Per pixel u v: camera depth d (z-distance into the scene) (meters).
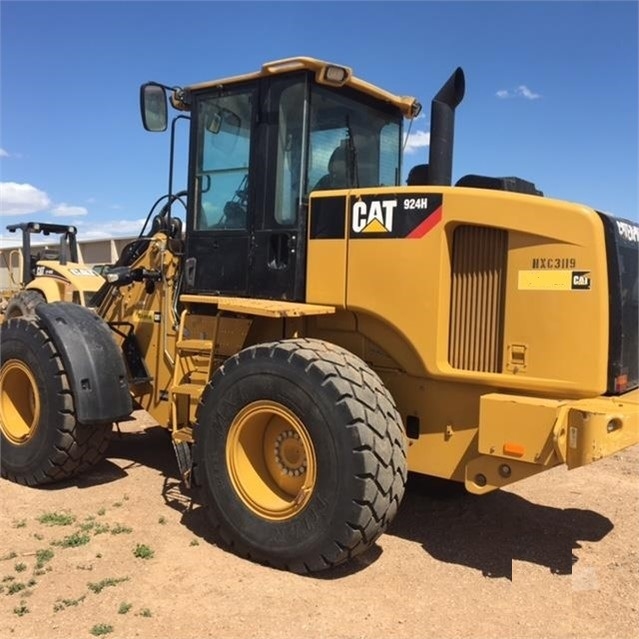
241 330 4.40
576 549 3.97
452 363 3.82
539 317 3.54
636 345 3.77
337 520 3.42
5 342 5.05
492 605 3.32
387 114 4.93
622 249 3.58
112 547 3.83
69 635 2.96
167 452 5.85
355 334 4.11
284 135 4.27
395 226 3.83
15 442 5.02
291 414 3.60
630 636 3.05
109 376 4.74
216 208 4.59
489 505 4.67
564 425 3.35
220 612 3.16
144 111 4.61
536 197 3.56
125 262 5.49
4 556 3.71
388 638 3.00
